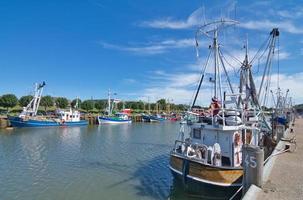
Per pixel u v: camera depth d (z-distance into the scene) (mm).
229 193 13031
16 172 19812
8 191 15688
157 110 136375
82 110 105938
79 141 37062
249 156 10555
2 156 25656
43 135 44031
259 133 18156
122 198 14516
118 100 104312
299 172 12719
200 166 13461
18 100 88062
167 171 20203
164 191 15516
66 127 61312
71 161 23734
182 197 14383
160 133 50562
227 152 14711
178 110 154000
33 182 17359
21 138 39406
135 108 132125
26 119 56000
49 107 97750
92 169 20797
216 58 15438
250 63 19078
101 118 75375
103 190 15812
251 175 10453
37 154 26891
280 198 9305
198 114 16312
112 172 19844
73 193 15359
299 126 45906
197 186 13766
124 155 26797
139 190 15750
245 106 18438
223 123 14227
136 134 48188
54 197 14773
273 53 23438
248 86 19000
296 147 20078
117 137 42781
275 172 12680
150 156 26359
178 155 14930
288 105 88000
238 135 14797
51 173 19562
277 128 26312
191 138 16375
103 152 28438
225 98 15859
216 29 15430
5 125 55000
